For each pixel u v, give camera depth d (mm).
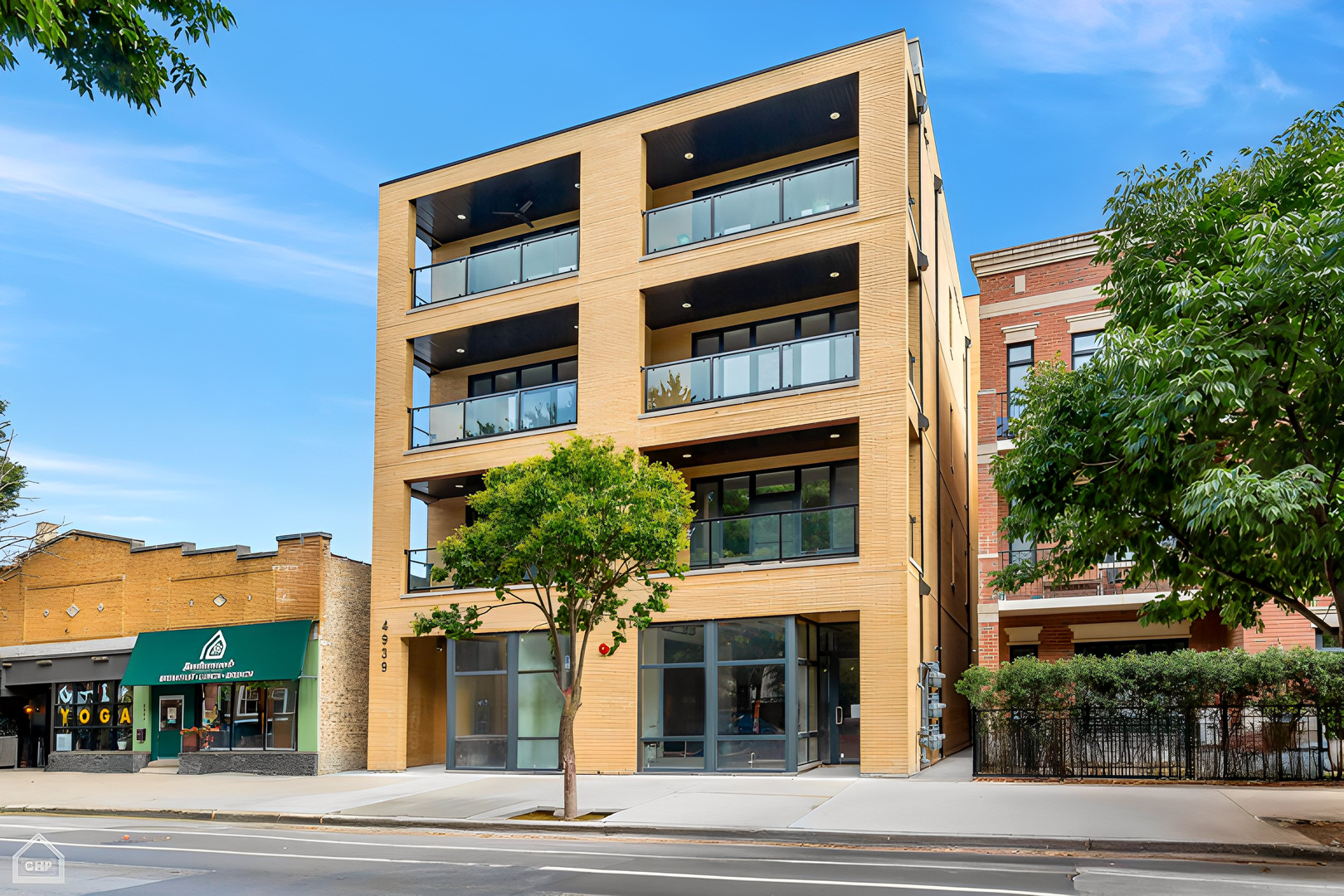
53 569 29594
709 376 21891
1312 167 12656
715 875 10414
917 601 20656
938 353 25594
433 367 27609
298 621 24750
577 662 22078
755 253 21453
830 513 20703
